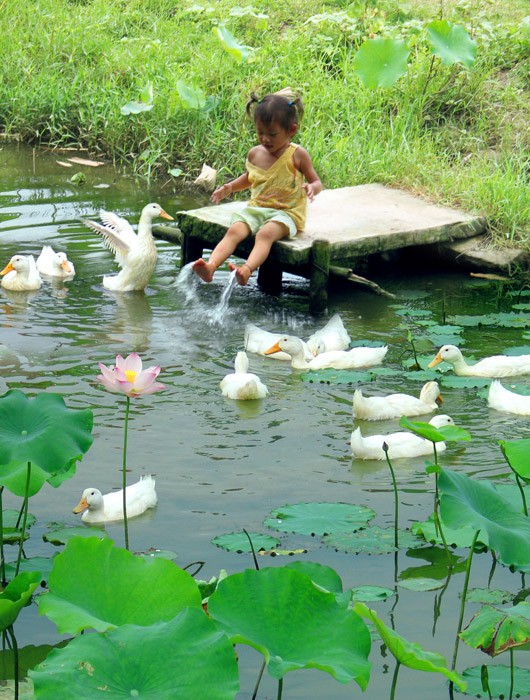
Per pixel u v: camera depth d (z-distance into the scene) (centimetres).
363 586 321
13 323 611
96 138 1092
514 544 276
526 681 273
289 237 686
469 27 1147
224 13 1309
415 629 299
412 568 338
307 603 230
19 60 1184
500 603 314
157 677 204
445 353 557
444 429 327
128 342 586
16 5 1316
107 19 1308
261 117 668
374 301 704
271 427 470
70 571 245
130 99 1109
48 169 1016
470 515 282
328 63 1139
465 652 288
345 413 494
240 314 662
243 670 279
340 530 361
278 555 341
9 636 293
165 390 511
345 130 992
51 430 293
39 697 197
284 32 1269
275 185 688
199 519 371
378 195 825
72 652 209
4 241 780
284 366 568
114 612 237
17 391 315
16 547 346
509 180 835
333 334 600
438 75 1044
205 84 1096
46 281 712
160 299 684
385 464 433
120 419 469
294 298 710
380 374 553
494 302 702
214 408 491
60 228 827
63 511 379
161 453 433
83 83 1157
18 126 1115
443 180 841
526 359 564
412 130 973
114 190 952
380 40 880
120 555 249
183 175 1005
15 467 336
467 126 1004
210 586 284
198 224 723
